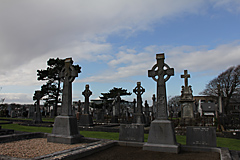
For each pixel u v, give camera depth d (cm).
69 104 1000
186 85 2095
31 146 837
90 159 629
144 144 789
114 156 672
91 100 6419
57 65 4075
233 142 1145
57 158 562
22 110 5103
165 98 827
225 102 4447
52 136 953
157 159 639
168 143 763
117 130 1502
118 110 2605
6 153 691
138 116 2062
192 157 662
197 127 802
